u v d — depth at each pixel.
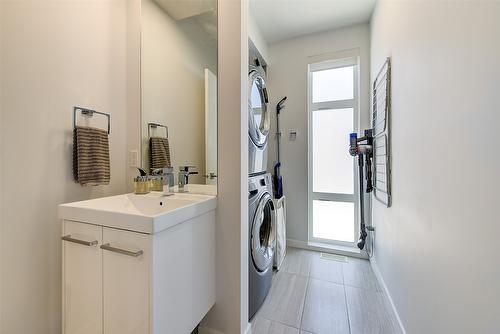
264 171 2.11
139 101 1.56
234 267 1.29
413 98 1.22
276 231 2.23
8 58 0.99
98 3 1.37
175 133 1.49
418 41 1.15
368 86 2.49
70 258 1.05
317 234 2.85
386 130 1.71
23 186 1.05
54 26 1.15
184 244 1.06
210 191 1.41
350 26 2.55
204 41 1.39
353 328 1.49
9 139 1.00
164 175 1.37
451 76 0.86
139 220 0.89
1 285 1.00
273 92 2.87
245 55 1.34
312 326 1.50
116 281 0.95
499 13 0.62
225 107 1.32
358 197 2.68
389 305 1.66
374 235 2.27
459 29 0.80
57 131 1.18
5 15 0.98
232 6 1.31
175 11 1.47
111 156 1.48
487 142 0.67
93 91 1.35
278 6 2.22
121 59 1.54
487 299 0.67
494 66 0.64
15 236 1.03
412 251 1.25
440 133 0.94
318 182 2.85
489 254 0.66
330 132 2.80
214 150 1.38
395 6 1.54
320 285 1.99
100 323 0.99
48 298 1.15
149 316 0.89
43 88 1.12
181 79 1.46
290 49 2.79
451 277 0.86
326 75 2.81
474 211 0.73
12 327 1.03
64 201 1.22
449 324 0.88
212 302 1.30
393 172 1.61
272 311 1.65
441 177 0.93
